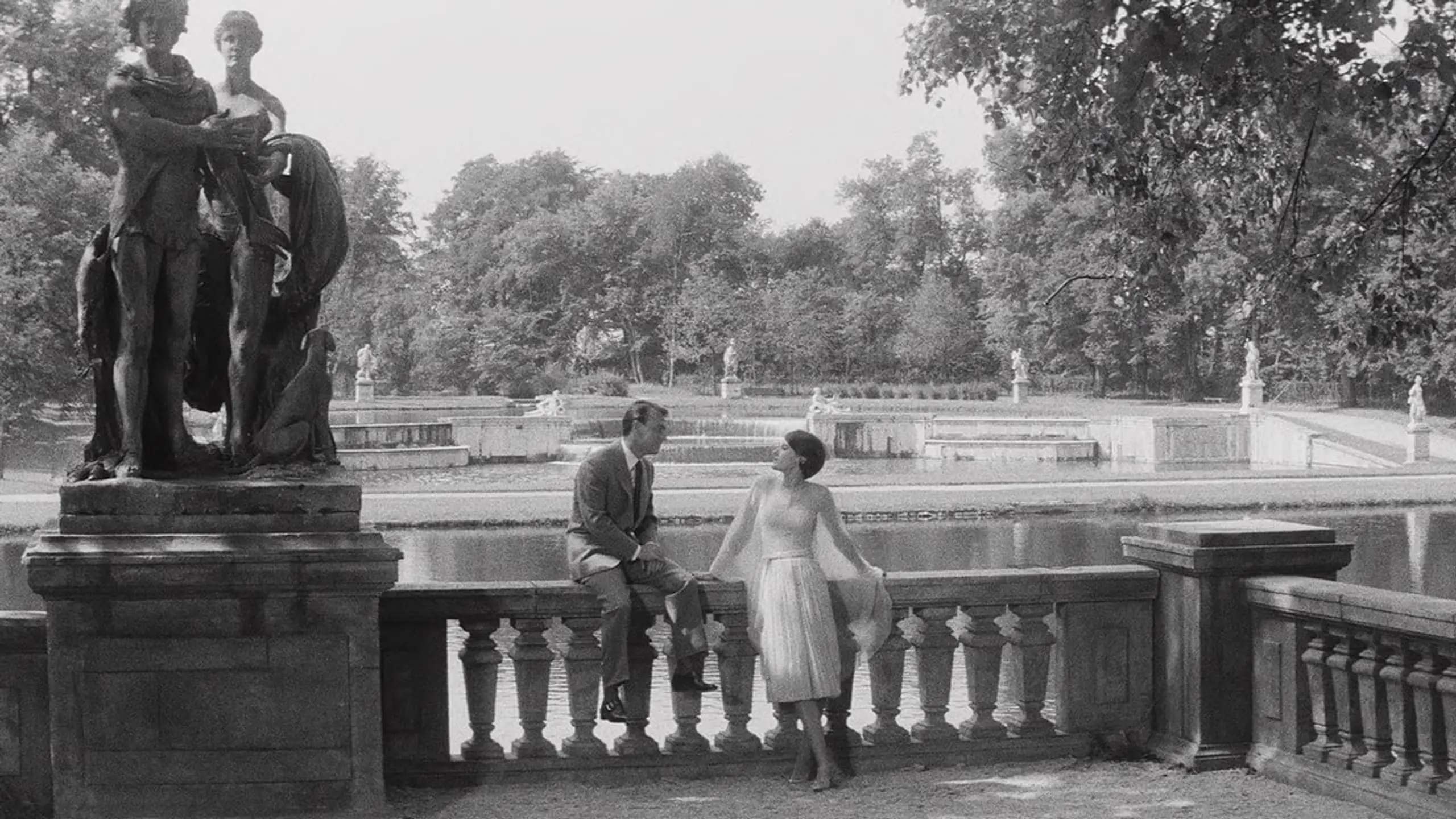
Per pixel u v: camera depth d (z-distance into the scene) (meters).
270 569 6.67
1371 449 59.72
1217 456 66.75
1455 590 26.23
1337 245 11.55
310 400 7.02
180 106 6.80
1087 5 9.20
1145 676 8.38
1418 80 9.93
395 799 7.31
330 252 7.11
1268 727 7.95
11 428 48.94
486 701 7.64
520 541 33.16
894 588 8.02
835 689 7.62
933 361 116.81
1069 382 110.12
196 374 7.34
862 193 141.88
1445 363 55.06
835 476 52.62
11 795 7.06
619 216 139.25
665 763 7.76
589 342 138.62
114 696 6.73
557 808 7.21
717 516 36.59
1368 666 7.34
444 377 125.25
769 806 7.28
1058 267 95.25
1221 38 8.98
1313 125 10.16
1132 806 7.28
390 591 7.50
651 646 7.81
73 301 48.94
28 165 48.97
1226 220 12.62
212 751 6.76
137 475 6.78
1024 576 8.16
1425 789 6.98
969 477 50.41
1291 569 8.08
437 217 153.88
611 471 7.55
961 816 7.11
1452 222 11.64
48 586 6.61
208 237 7.18
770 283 127.75
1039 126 12.30
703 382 121.94
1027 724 8.27
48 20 63.75
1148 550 8.35
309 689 6.80
